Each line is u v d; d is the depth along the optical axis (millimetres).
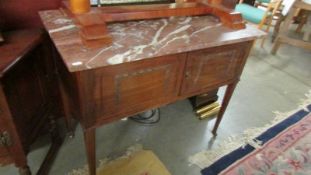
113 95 812
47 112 1147
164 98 981
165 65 863
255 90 2084
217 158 1375
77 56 693
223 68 1094
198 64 972
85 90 737
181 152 1391
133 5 1027
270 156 1426
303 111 1871
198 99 1679
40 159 1243
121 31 888
